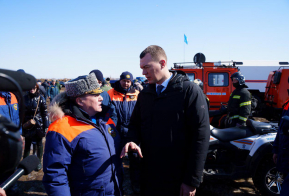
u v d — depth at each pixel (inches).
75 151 53.3
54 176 50.0
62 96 58.5
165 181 62.7
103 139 58.4
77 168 54.0
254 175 112.6
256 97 351.6
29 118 138.2
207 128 59.7
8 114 100.0
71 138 52.2
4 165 27.6
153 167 64.0
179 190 62.6
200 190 124.2
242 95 149.6
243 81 153.6
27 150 142.1
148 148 64.9
